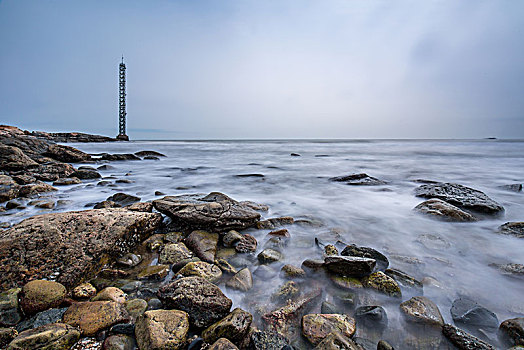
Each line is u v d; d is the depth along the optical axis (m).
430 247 4.18
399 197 7.49
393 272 3.30
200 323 2.40
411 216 5.73
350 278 3.19
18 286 2.83
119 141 59.53
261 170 13.58
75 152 16.58
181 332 2.21
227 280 3.21
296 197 7.57
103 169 13.72
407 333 2.40
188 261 3.55
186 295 2.58
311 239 4.49
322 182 9.91
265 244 4.28
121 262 3.55
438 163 17.27
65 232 3.57
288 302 2.79
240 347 2.22
